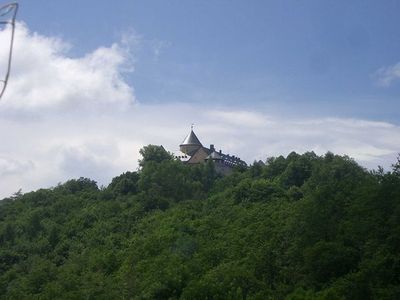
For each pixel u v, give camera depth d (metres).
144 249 63.59
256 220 66.00
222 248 57.12
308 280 46.00
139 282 52.91
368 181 55.12
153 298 49.00
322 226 50.19
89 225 81.75
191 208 82.06
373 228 46.66
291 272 48.75
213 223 69.44
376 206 48.59
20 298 57.22
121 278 55.78
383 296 39.09
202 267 53.34
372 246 44.50
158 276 51.72
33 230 82.12
